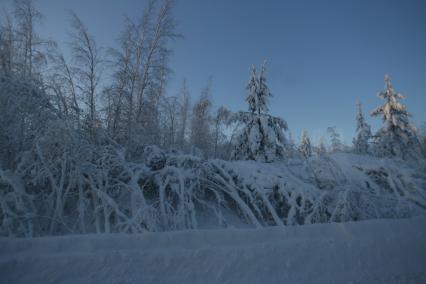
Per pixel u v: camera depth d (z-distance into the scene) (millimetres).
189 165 6895
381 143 17219
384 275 2844
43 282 2215
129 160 7992
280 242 3100
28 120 5285
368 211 5832
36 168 4832
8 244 2473
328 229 3512
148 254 2625
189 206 5254
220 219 5320
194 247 2832
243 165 7262
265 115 12633
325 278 2715
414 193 6266
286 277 2656
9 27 9750
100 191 4648
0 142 4961
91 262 2434
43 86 5707
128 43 11375
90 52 10133
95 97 9930
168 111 13219
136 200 4934
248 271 2645
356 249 3184
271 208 5609
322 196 5734
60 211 4398
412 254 3213
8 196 4008
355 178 7000
